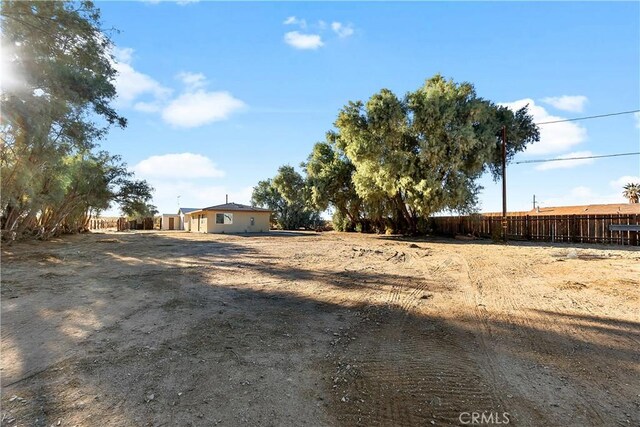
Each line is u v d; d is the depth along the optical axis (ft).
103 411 9.36
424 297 21.81
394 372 11.73
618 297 20.29
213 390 10.47
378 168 75.31
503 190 67.92
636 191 171.22
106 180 81.00
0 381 10.94
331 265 35.45
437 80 77.10
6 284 25.26
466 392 10.42
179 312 18.26
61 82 42.70
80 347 13.60
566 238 61.98
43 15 38.34
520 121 80.74
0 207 51.03
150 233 108.88
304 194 121.49
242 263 36.55
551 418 9.07
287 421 9.06
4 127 40.98
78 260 38.83
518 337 14.61
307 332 15.56
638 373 11.30
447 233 85.20
